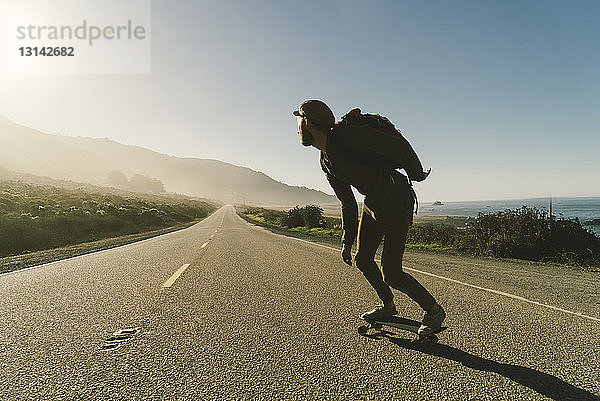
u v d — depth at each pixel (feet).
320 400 5.54
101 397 5.74
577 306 11.62
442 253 32.48
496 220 32.91
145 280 16.89
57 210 81.41
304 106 7.44
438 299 12.61
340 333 8.83
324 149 7.59
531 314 10.58
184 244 38.22
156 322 10.00
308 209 86.53
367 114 7.50
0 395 5.85
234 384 6.13
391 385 6.04
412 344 8.01
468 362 7.00
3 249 49.47
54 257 30.04
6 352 7.87
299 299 12.65
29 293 14.49
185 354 7.56
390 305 8.75
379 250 30.17
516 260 27.66
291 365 6.90
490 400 5.55
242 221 122.93
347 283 15.70
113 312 11.19
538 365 6.86
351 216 8.86
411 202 7.80
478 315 10.46
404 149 7.32
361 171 7.41
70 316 10.81
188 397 5.70
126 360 7.29
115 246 39.32
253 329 9.23
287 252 29.14
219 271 19.34
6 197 84.28
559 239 29.14
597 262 26.27
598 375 6.42
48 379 6.45
